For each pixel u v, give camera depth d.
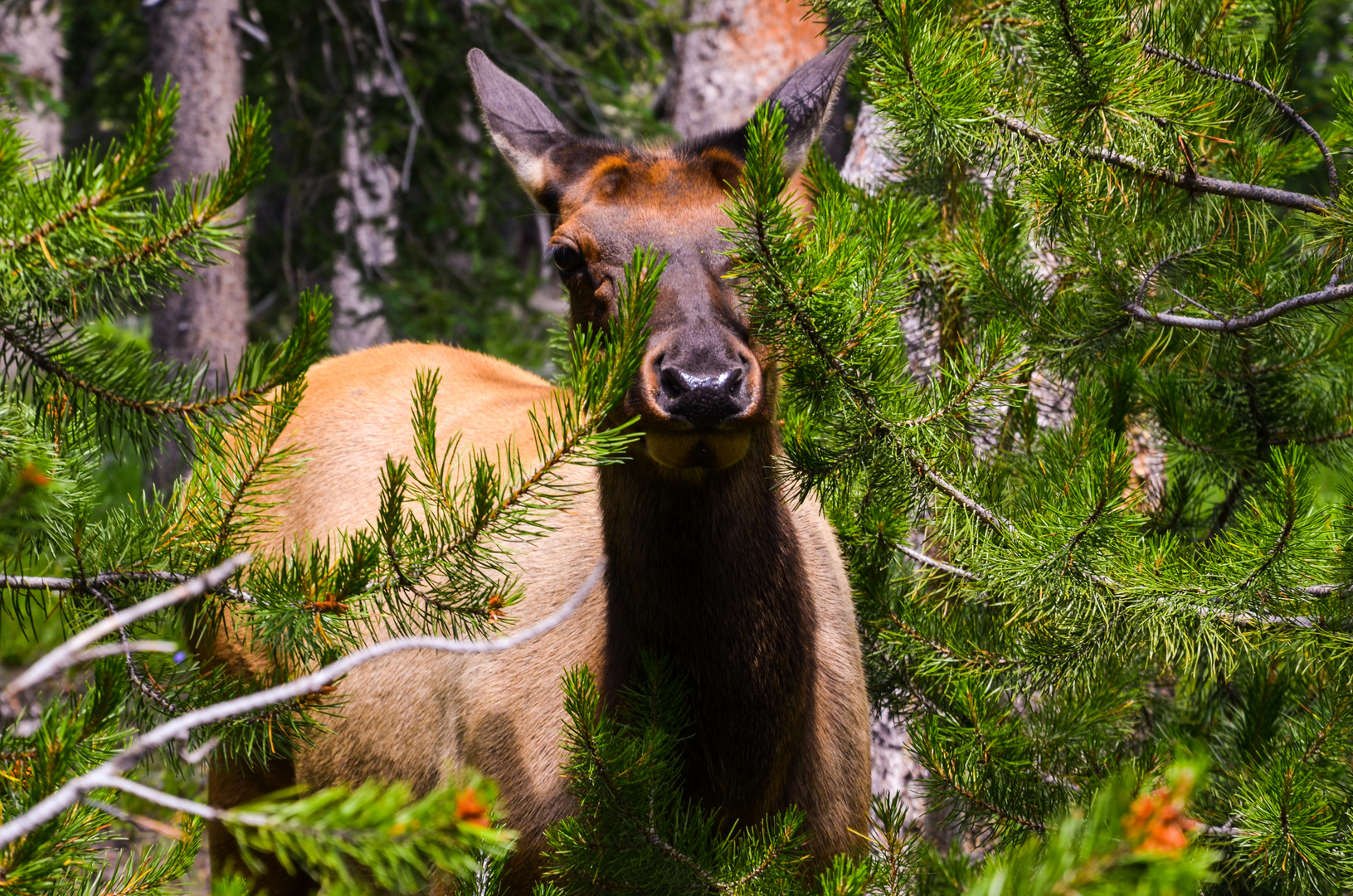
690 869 5.89
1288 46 7.72
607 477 6.28
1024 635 7.45
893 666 8.16
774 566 6.28
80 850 4.69
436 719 7.20
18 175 4.54
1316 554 6.44
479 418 8.38
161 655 5.39
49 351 4.89
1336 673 6.57
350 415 9.02
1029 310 7.81
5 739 4.63
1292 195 6.88
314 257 20.25
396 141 19.30
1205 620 6.50
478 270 20.58
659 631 6.20
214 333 16.42
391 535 5.13
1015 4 7.48
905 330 9.41
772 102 7.15
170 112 4.49
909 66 6.62
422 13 19.05
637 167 6.29
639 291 4.82
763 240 5.46
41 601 5.16
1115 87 6.58
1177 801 2.94
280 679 5.51
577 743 5.75
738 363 5.58
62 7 21.20
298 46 19.06
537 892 5.62
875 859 6.89
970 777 7.37
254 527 5.81
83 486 5.00
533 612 6.87
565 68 18.77
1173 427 7.83
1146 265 7.50
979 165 7.43
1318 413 7.98
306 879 8.85
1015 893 3.11
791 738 6.42
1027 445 8.08
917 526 8.03
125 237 4.59
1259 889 7.35
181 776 5.31
